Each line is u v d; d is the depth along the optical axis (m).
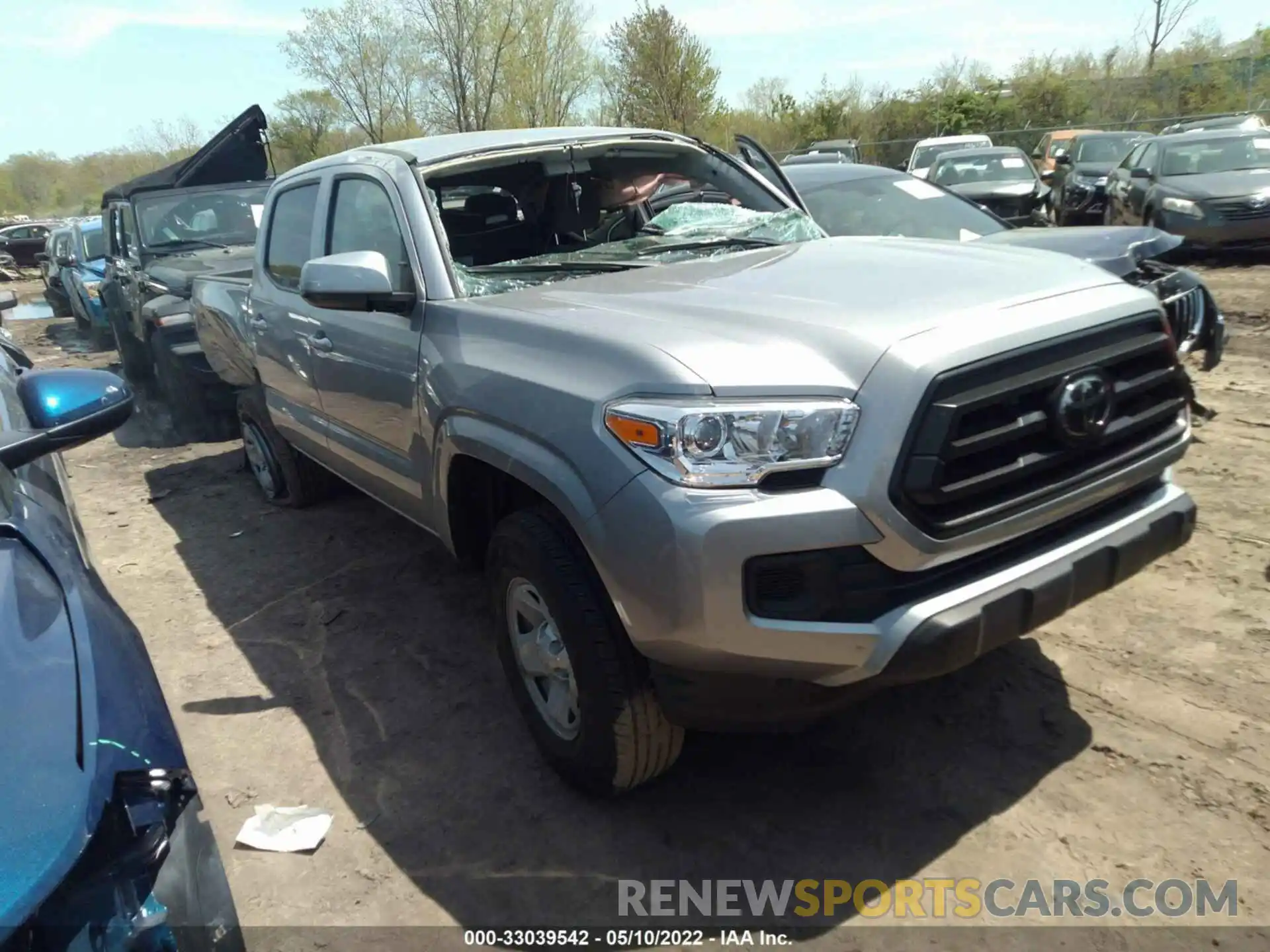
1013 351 2.45
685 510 2.31
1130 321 2.72
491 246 4.13
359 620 4.37
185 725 3.62
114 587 4.95
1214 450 5.45
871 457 2.30
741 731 2.64
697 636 2.35
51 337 14.98
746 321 2.64
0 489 2.33
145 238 8.80
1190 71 30.67
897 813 2.86
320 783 3.22
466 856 2.83
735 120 31.56
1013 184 14.32
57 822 1.56
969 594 2.40
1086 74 34.91
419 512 3.72
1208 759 2.94
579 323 2.81
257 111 9.51
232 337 5.73
